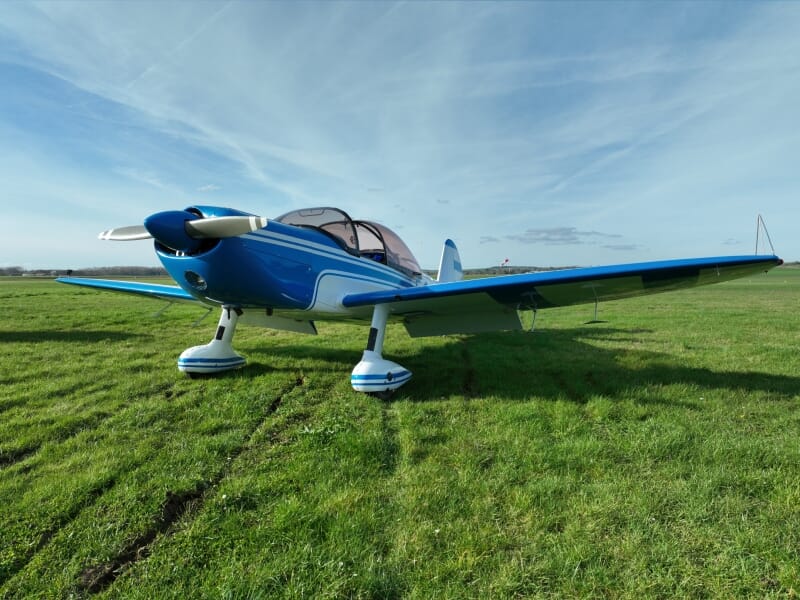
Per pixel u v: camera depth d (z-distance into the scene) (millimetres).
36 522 1988
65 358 5773
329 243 4680
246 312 5559
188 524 1994
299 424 3373
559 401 3729
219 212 3783
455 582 1597
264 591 1560
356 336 8227
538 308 4840
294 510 2023
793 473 2424
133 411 3600
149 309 12789
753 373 4867
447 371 5203
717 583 1609
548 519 1970
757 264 3467
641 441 2850
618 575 1646
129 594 1554
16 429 3195
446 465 2570
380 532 1903
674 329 8875
